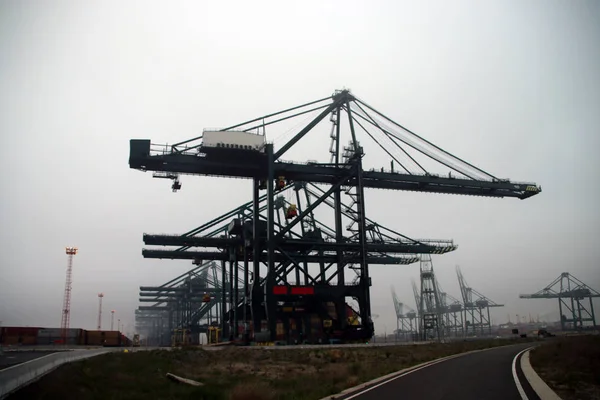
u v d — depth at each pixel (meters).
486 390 16.22
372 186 84.25
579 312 187.25
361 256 78.38
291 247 78.88
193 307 180.25
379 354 43.25
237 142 72.50
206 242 95.56
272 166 75.62
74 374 22.92
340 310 75.00
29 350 50.12
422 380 19.67
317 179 81.69
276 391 19.33
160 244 95.31
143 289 163.00
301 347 55.22
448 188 86.94
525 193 90.12
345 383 20.42
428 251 109.25
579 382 18.09
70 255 139.62
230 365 36.66
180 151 71.19
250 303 76.12
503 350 40.44
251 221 85.56
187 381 24.64
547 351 31.88
